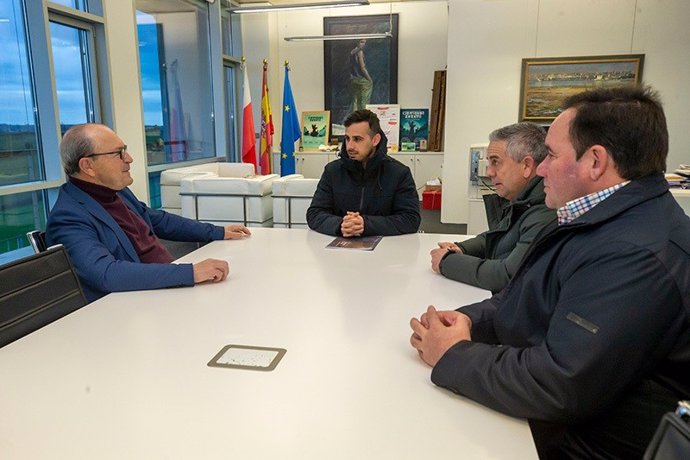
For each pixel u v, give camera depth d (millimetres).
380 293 1521
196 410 883
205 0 6602
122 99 4820
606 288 834
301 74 8109
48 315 1399
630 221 893
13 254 3814
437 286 1590
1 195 3496
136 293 1543
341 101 8070
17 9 3715
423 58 7730
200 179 4422
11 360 1090
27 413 880
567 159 987
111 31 4625
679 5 5355
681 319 823
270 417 860
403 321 1295
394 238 2305
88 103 4566
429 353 1035
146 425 840
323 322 1287
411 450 773
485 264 1565
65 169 1904
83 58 4480
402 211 2477
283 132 7059
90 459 755
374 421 849
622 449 923
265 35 7746
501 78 5867
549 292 1006
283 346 1144
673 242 843
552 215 1478
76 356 1104
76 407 896
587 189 977
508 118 5934
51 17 3996
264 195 4340
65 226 1739
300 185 4230
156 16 5645
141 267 1596
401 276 1698
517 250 1502
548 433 1025
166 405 900
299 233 2428
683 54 5438
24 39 3791
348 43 7879
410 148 7855
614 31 5535
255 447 780
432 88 7762
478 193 4621
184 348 1138
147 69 5527
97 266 1602
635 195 919
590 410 837
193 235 2320
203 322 1295
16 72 3742
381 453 766
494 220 1976
